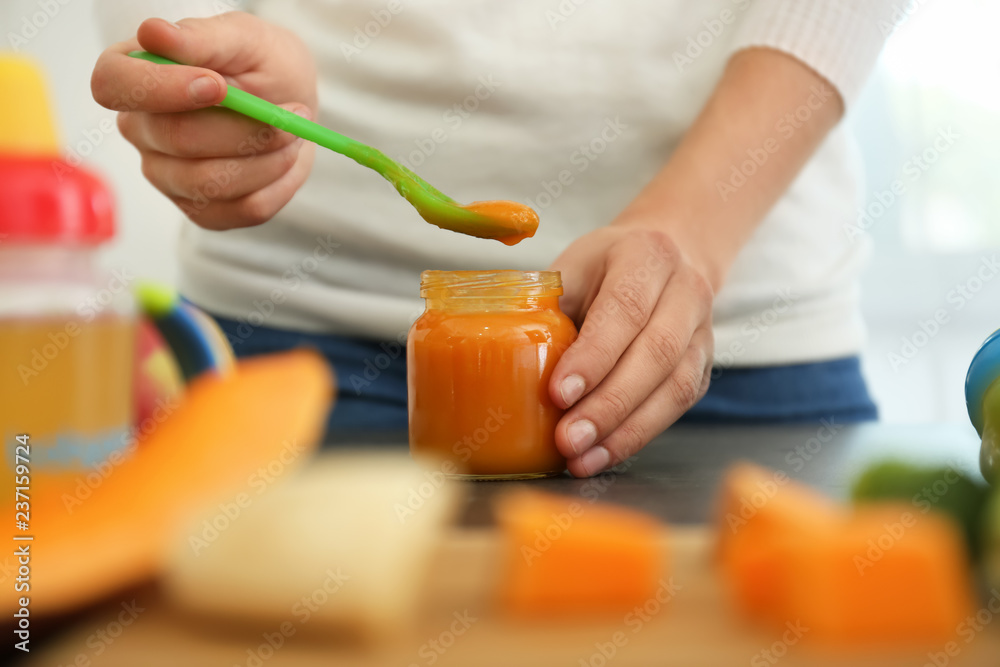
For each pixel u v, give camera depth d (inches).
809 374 30.0
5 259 18.0
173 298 19.9
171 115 23.5
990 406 19.5
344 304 29.1
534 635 13.6
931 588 13.3
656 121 29.3
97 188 18.4
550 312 23.8
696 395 24.0
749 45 27.4
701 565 16.3
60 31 46.2
